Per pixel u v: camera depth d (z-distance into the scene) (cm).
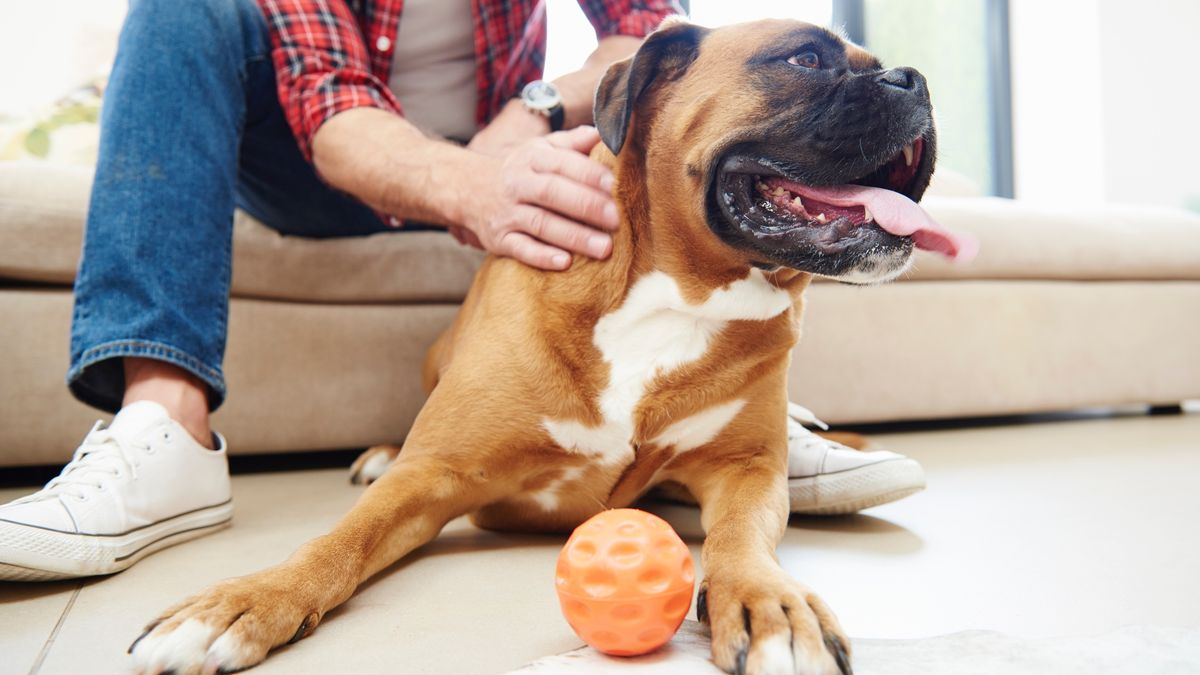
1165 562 128
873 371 286
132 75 154
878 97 126
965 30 633
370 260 242
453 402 135
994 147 639
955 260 127
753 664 81
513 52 225
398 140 169
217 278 156
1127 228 329
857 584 120
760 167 130
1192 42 609
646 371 136
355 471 213
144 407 140
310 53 186
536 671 84
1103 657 86
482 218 150
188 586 121
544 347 134
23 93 400
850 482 160
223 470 156
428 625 102
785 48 134
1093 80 593
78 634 101
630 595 84
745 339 140
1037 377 309
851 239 125
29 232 210
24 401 211
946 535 150
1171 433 280
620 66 137
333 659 90
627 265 136
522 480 141
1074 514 163
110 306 142
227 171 164
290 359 235
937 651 89
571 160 137
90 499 124
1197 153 616
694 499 157
